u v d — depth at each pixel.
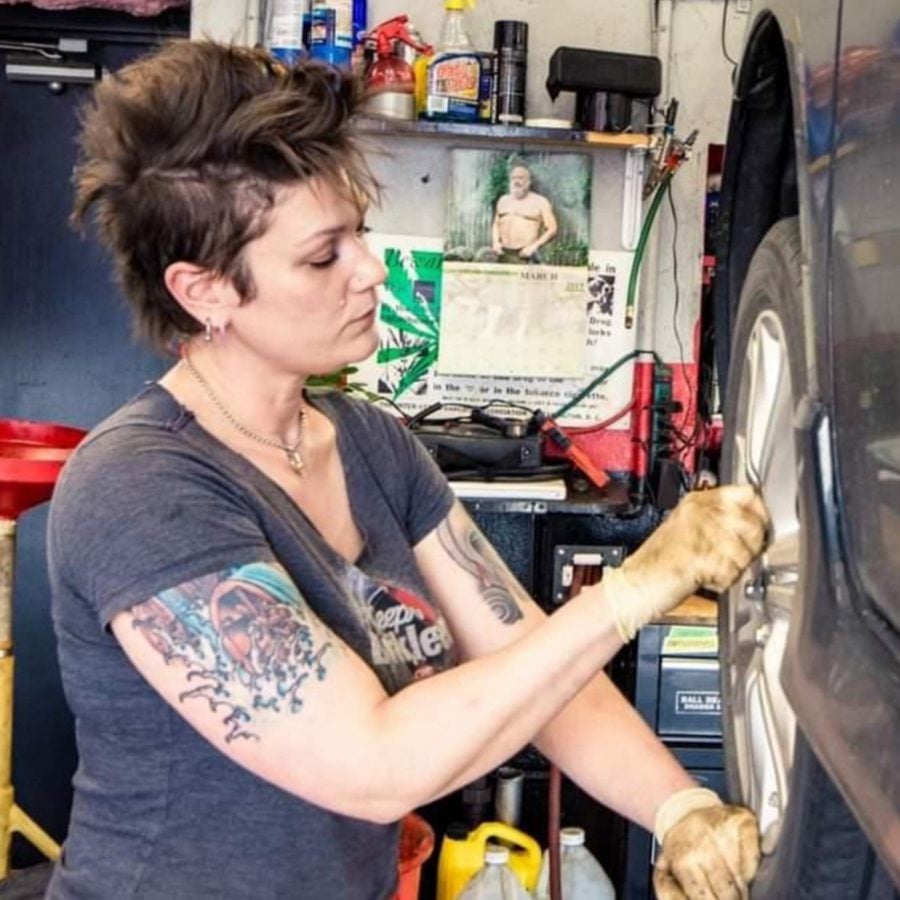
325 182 1.16
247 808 1.20
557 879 2.22
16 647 3.25
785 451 1.08
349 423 1.42
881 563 0.85
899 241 0.81
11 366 3.21
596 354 2.92
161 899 1.20
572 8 2.86
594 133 2.66
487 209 2.86
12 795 2.30
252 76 1.17
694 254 2.90
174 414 1.24
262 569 1.12
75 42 3.11
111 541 1.12
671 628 2.51
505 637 1.43
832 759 0.88
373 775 1.07
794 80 1.01
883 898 0.98
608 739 1.36
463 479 2.63
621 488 2.78
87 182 1.23
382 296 2.89
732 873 1.14
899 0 0.82
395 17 2.84
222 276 1.18
